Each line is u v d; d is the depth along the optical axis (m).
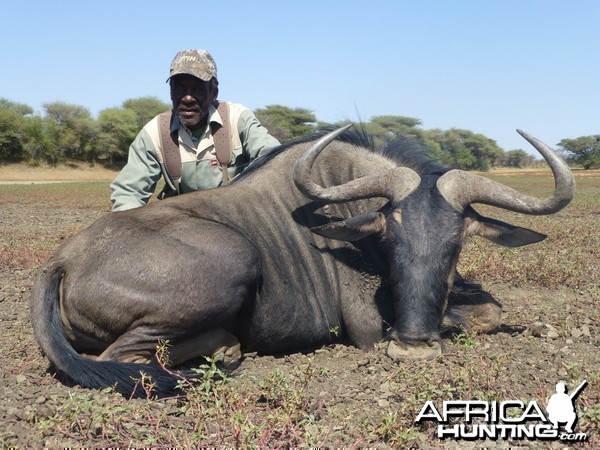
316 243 5.83
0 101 87.31
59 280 4.80
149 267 4.68
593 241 12.22
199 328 4.81
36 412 3.85
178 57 6.20
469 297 5.91
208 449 3.42
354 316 5.68
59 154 84.81
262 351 5.46
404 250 5.11
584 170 100.38
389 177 5.46
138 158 6.43
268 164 6.08
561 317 6.20
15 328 6.10
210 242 4.89
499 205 5.40
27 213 20.88
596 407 3.77
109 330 4.73
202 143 6.45
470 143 95.00
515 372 4.75
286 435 3.65
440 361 4.83
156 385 4.22
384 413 3.86
